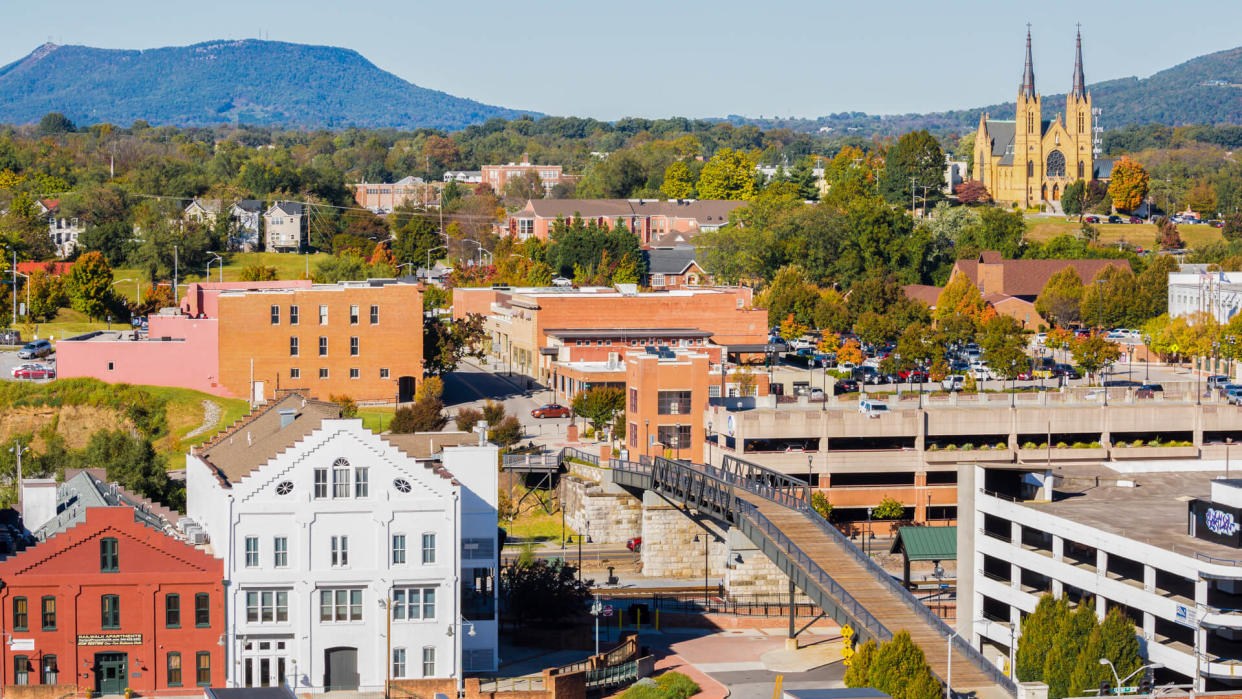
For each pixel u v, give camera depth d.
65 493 137.00
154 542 117.38
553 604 141.38
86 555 116.44
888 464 191.75
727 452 188.25
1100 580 122.94
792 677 135.25
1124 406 199.88
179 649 118.06
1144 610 117.38
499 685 123.50
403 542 121.00
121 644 117.12
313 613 119.62
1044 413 197.25
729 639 148.12
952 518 195.38
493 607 127.12
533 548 176.25
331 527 119.88
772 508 152.38
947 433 194.62
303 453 119.12
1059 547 128.62
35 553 115.81
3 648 115.62
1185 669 112.56
